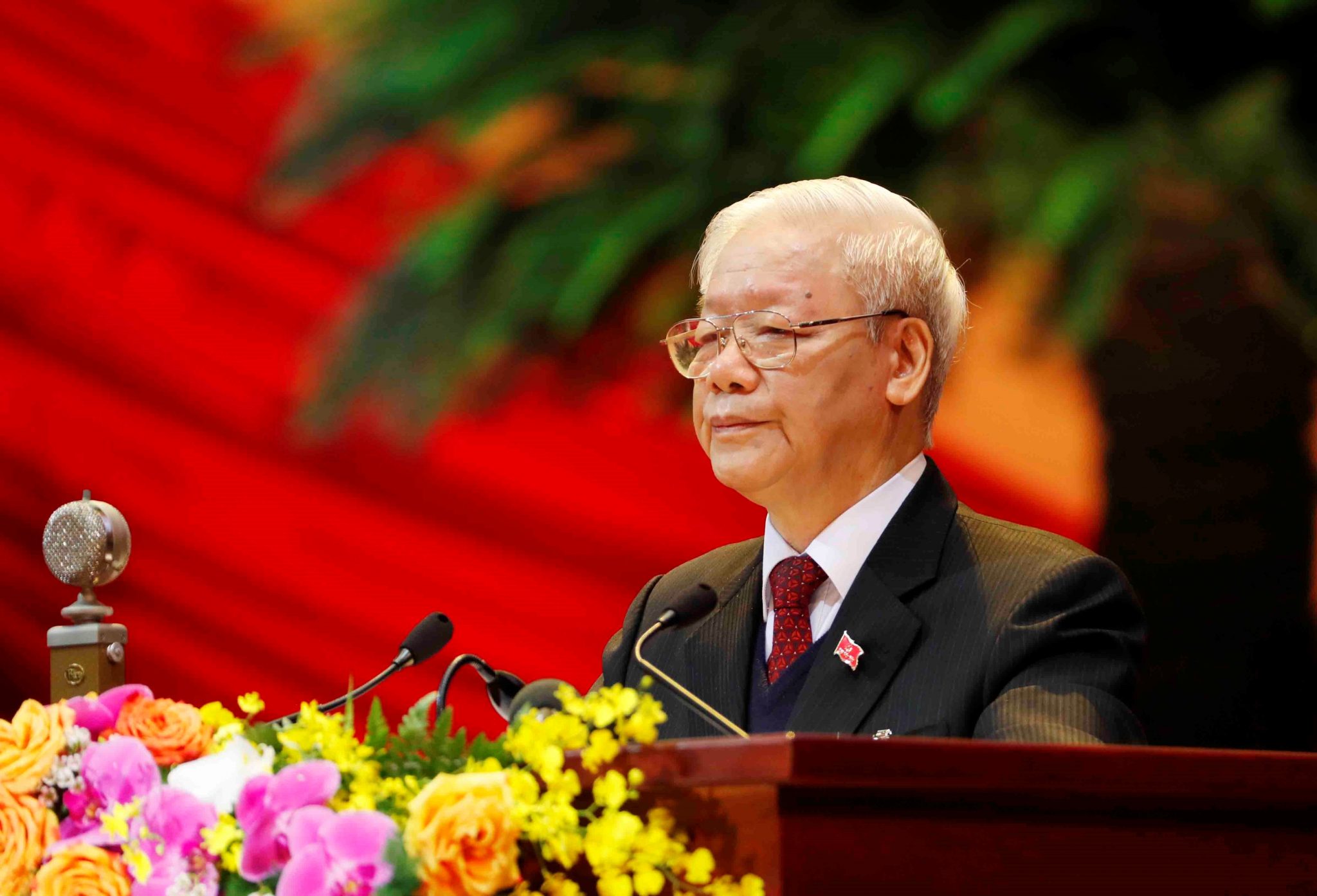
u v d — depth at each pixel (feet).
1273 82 40.19
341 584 49.78
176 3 51.13
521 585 49.55
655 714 12.32
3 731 13.87
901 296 20.58
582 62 46.19
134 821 13.14
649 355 47.98
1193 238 42.47
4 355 50.78
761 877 11.36
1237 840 13.16
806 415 19.99
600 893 11.97
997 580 19.12
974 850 11.87
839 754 11.00
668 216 43.91
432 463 49.83
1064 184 39.17
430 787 12.10
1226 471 45.06
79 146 51.24
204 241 50.88
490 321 47.16
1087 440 46.39
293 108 50.37
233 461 50.29
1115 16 40.86
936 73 40.40
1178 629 45.55
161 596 50.01
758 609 21.07
